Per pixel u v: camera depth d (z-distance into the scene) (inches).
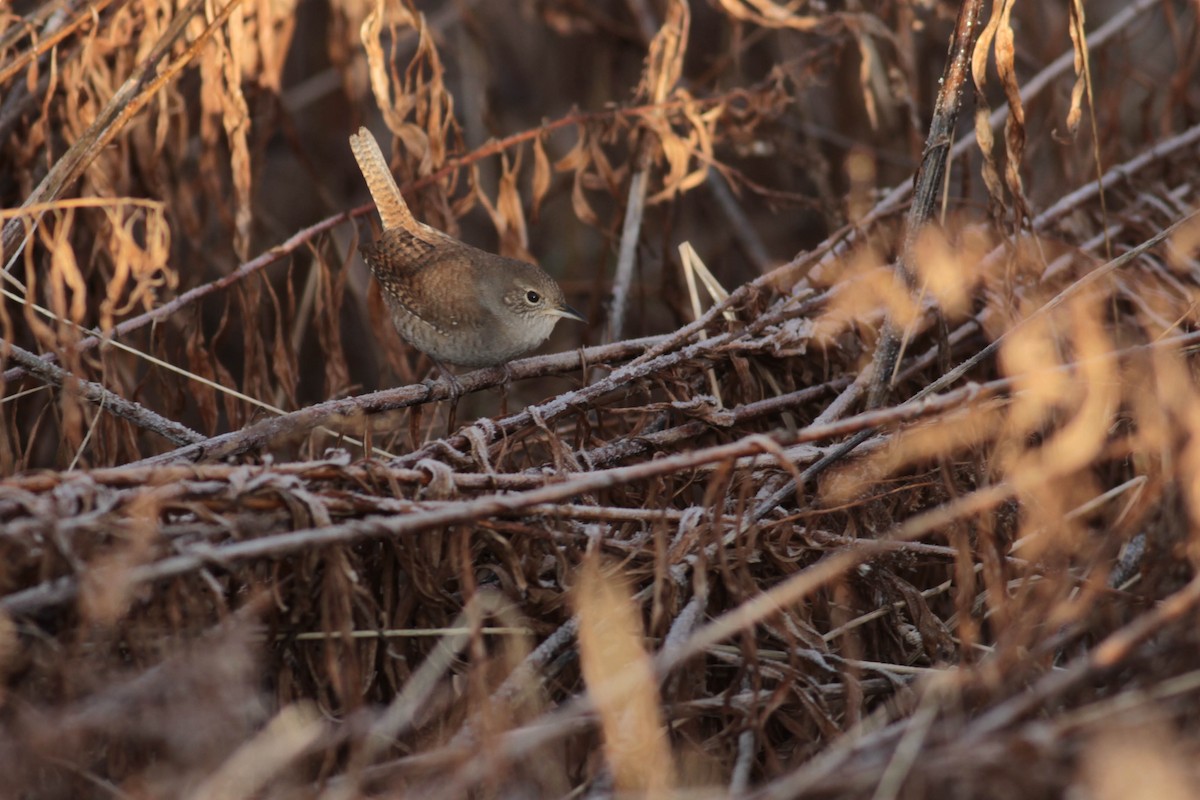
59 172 321.1
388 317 428.1
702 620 257.4
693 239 574.2
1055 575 253.8
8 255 337.1
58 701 212.5
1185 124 485.4
